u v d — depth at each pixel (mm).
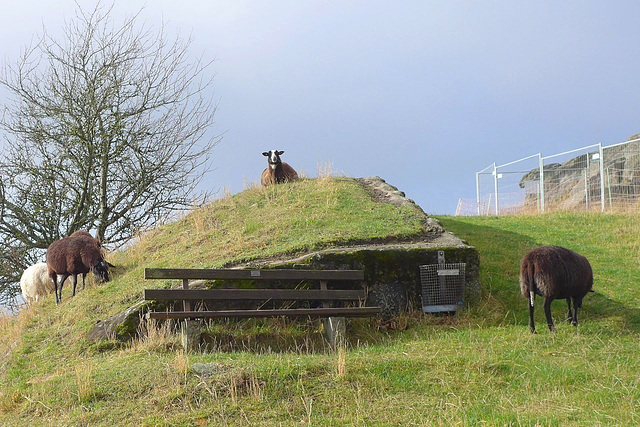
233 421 6883
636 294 12859
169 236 16922
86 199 20766
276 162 20609
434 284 12375
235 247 14086
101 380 8320
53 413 7695
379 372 8188
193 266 13367
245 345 10484
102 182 20672
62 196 20719
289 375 7859
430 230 14766
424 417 6883
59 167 20391
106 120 20875
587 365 8789
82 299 13023
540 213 22484
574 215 20828
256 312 10477
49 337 11375
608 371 8422
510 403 7234
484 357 8914
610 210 22109
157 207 21531
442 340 10312
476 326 11336
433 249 12656
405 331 11383
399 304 12336
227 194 19406
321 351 10383
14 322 13375
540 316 11734
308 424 6715
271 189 19109
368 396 7500
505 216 22031
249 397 7387
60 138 20250
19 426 7488
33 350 10938
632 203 23938
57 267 13836
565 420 6598
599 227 18656
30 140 20281
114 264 16062
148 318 10297
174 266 13742
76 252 13805
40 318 12875
